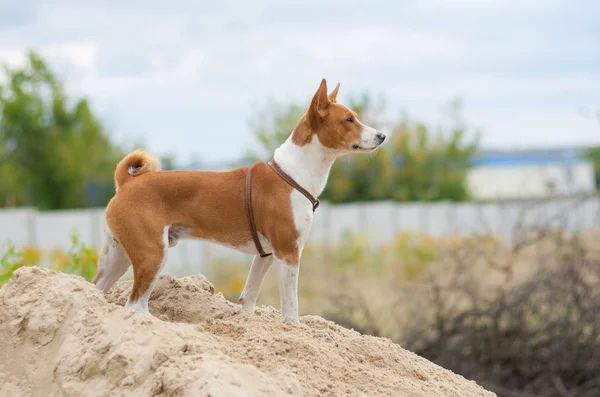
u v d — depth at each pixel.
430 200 40.97
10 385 6.10
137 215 6.66
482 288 14.85
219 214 6.90
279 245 6.91
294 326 6.68
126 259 7.11
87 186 38.44
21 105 36.19
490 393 6.90
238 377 5.23
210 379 5.12
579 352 12.54
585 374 12.52
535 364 12.61
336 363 6.09
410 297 14.19
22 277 6.64
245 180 6.98
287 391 5.43
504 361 12.70
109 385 5.57
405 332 13.56
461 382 6.91
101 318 6.05
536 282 12.88
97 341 5.84
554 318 13.03
